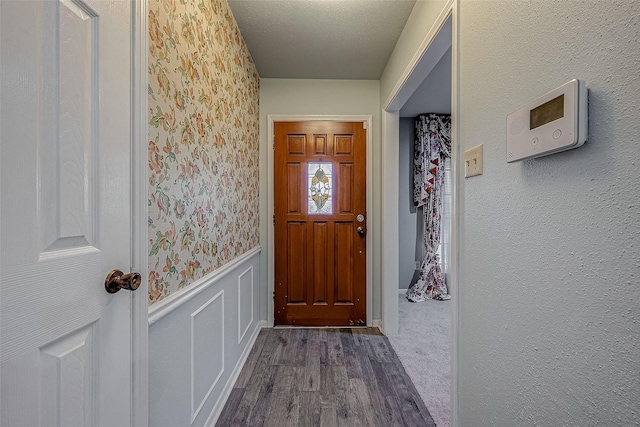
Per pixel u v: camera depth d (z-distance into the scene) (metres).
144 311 0.90
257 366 2.01
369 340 2.43
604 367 0.56
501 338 0.89
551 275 0.69
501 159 0.89
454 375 1.16
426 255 3.73
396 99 2.26
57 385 0.62
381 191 2.66
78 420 0.67
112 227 0.78
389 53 2.29
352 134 2.72
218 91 1.60
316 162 2.72
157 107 0.99
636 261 0.51
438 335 2.54
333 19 1.90
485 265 0.98
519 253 0.81
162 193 1.03
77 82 0.67
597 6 0.57
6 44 0.52
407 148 3.87
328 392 1.72
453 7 1.17
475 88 1.04
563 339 0.66
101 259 0.74
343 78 2.71
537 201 0.74
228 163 1.78
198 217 1.34
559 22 0.66
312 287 2.73
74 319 0.66
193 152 1.28
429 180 3.71
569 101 0.60
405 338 2.47
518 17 0.80
